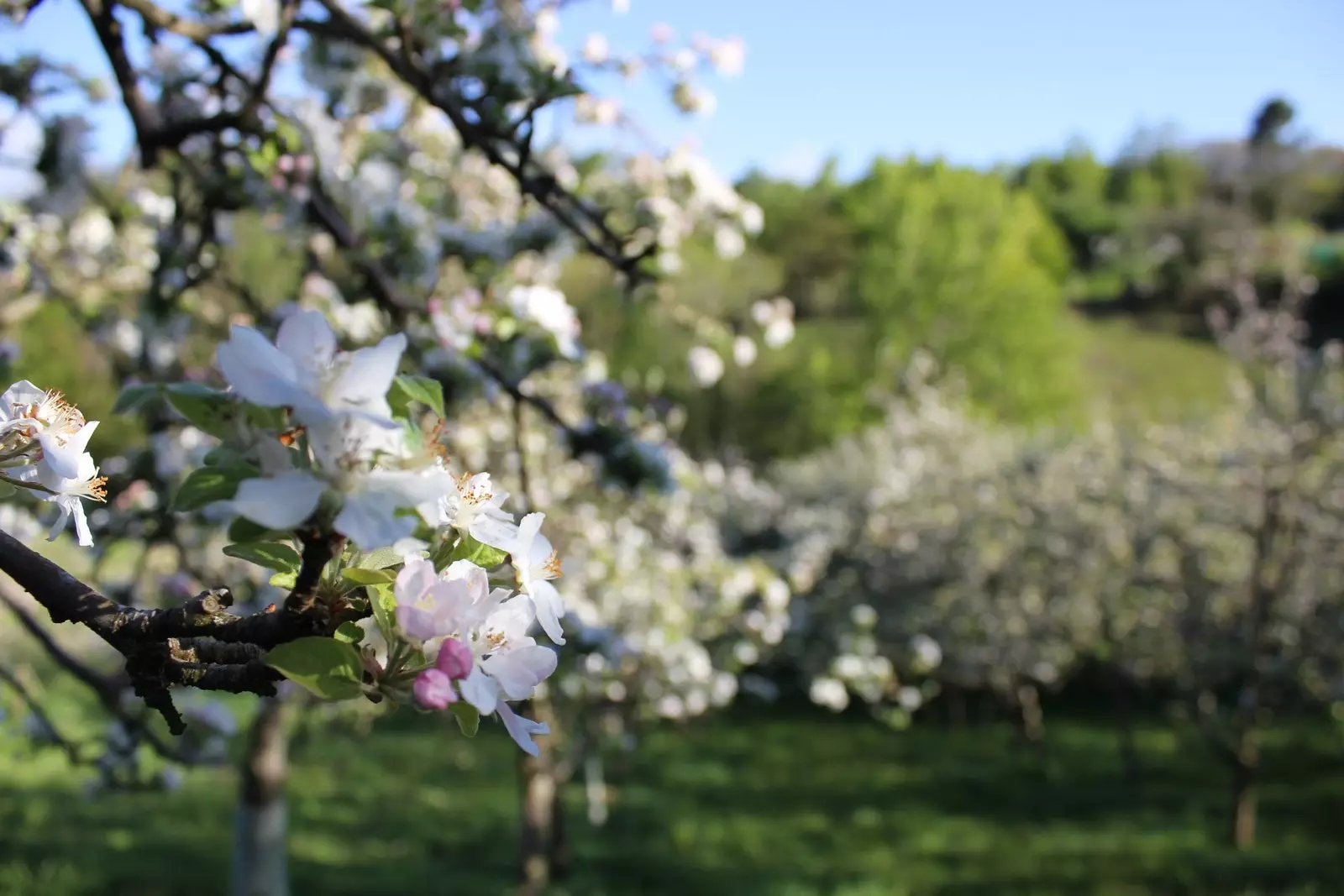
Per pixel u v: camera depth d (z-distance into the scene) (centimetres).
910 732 1493
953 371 2588
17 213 482
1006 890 912
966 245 3105
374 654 105
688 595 909
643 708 894
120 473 443
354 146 458
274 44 321
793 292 3531
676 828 1079
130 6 301
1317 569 1091
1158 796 1177
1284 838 1031
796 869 966
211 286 488
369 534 87
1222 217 4381
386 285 382
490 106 320
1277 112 4856
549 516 688
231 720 491
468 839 1048
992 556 1391
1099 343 4041
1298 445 1029
